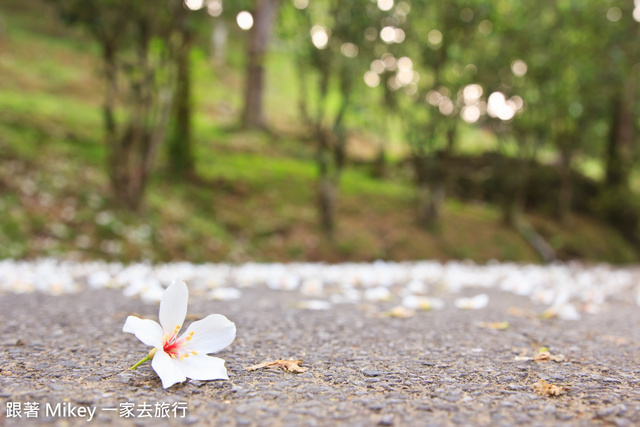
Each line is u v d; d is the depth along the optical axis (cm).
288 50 1234
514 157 1664
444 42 1323
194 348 167
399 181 1784
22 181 968
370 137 2269
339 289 547
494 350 232
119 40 946
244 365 195
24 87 1667
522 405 149
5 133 1107
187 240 1014
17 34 2112
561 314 349
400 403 149
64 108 1466
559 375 185
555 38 1455
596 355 224
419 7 1288
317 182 1472
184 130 1259
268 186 1363
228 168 1394
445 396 157
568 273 1044
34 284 492
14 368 183
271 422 132
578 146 1761
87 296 418
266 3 1888
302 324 296
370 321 315
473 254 1347
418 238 1325
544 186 1883
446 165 1387
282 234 1187
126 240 921
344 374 184
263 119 1961
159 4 927
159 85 1034
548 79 1454
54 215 919
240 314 328
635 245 1916
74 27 947
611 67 1612
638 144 2058
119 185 1000
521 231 1566
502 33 1410
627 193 1967
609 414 140
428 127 1381
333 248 1177
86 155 1174
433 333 276
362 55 1229
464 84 1352
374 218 1370
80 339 241
